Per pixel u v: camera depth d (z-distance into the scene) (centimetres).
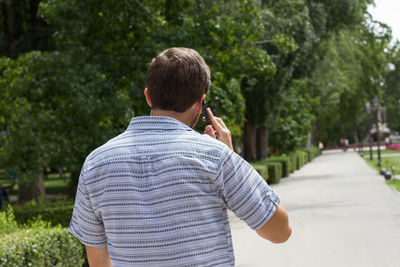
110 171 178
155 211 172
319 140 8862
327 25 2556
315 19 2445
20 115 1022
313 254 827
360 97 4656
